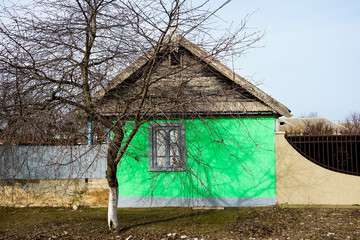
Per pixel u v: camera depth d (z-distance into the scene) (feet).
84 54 20.12
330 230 21.81
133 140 27.50
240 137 30.37
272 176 29.86
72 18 19.60
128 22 18.97
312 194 29.19
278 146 30.07
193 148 30.12
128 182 30.81
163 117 20.65
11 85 17.99
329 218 24.98
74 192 30.96
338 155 31.63
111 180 21.94
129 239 20.72
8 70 17.98
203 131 29.60
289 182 29.63
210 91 22.81
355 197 28.66
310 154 29.81
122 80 20.90
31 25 18.78
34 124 16.24
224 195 30.14
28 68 18.10
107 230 22.66
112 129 18.63
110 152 21.39
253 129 30.35
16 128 17.03
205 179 30.30
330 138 29.73
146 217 26.86
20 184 31.14
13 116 16.84
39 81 18.75
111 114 20.59
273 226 23.34
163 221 25.41
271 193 29.78
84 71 19.51
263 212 27.68
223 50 19.01
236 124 30.37
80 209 30.27
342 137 29.22
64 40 19.70
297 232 21.68
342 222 23.77
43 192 31.07
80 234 22.02
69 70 19.03
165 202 30.30
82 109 18.17
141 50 20.01
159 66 22.18
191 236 21.30
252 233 21.76
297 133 31.96
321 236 20.58
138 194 30.63
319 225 23.13
